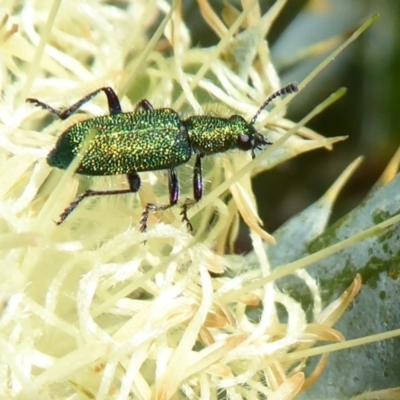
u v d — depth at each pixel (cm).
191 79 12
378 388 11
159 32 11
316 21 13
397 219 11
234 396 11
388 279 11
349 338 11
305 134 12
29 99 11
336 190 12
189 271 11
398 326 11
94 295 11
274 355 11
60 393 11
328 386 11
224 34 12
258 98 12
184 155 12
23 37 12
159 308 11
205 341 11
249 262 11
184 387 11
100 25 12
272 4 12
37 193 11
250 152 12
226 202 12
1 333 11
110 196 11
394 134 13
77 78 12
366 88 13
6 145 11
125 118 11
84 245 11
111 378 11
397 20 13
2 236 11
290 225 12
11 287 11
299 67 13
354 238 11
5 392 11
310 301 11
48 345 11
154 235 11
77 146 11
